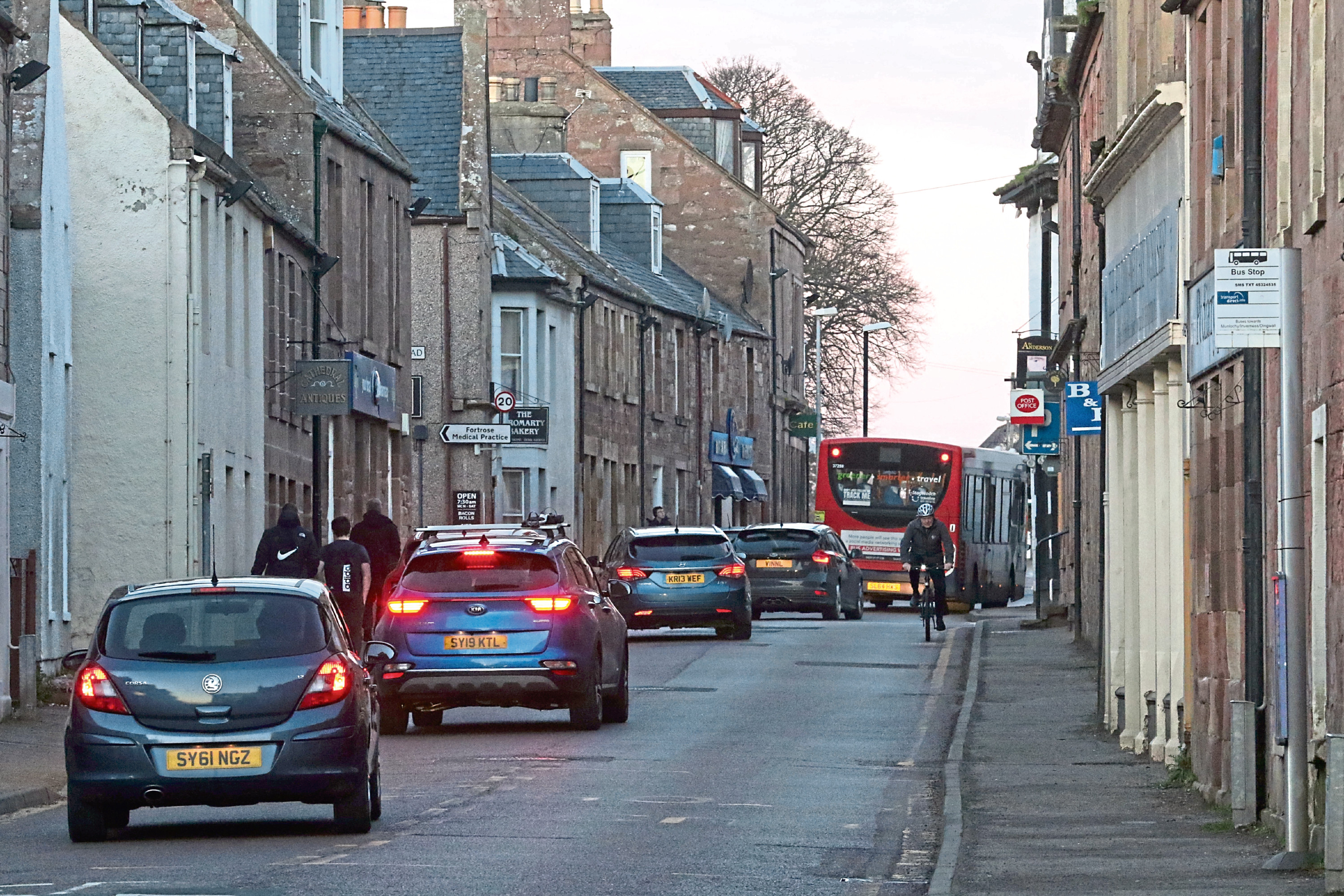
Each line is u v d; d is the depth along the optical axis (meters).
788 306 112.06
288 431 57.06
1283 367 19.14
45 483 41.03
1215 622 24.69
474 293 73.69
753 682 41.34
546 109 100.38
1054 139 61.94
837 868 19.23
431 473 73.31
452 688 31.72
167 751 20.88
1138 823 22.27
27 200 40.31
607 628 33.19
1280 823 20.59
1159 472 29.42
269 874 18.27
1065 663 45.75
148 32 51.22
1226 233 24.69
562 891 17.45
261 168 58.44
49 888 17.50
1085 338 52.81
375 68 76.62
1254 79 21.58
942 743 31.36
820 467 76.88
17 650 36.31
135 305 47.25
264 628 21.36
